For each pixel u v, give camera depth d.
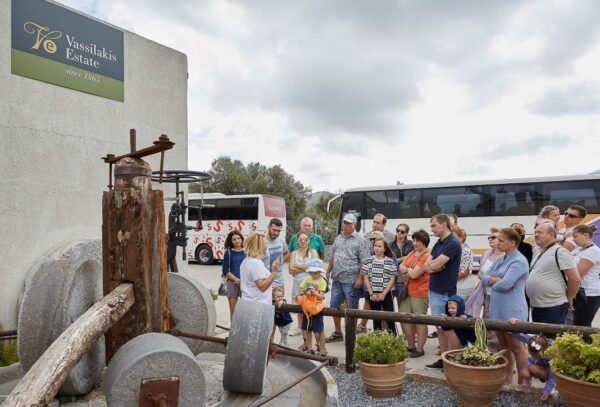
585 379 4.20
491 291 5.76
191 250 26.77
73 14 8.33
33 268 7.42
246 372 3.94
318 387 4.92
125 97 9.38
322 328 6.83
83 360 4.35
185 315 5.58
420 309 7.00
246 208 26.00
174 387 3.24
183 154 10.90
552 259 5.43
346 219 7.78
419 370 6.17
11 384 4.94
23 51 7.48
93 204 8.59
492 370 4.68
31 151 7.55
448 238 6.21
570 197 17.03
